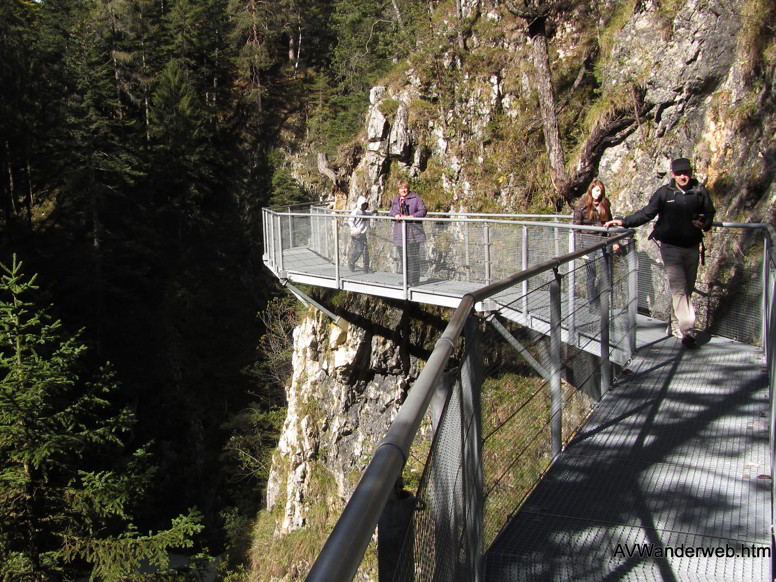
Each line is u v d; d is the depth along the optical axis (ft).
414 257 41.14
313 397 67.05
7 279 39.65
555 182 64.95
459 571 7.52
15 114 131.54
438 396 6.39
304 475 67.82
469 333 8.79
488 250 37.17
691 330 24.16
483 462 9.77
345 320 61.16
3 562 37.01
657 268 31.68
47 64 140.26
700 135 47.65
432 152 80.02
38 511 38.70
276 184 175.22
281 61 207.92
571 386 16.24
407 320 61.67
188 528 40.60
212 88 194.59
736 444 14.93
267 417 109.81
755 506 11.92
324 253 50.24
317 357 67.21
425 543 5.21
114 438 42.55
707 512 11.78
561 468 13.79
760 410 17.03
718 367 21.27
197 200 173.27
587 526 11.29
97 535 40.63
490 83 78.02
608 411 17.62
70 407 41.24
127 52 178.81
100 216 142.41
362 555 3.16
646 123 59.21
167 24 189.98
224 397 140.15
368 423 63.05
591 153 62.95
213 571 79.10
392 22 126.31
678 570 9.88
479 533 9.30
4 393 37.32
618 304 21.76
